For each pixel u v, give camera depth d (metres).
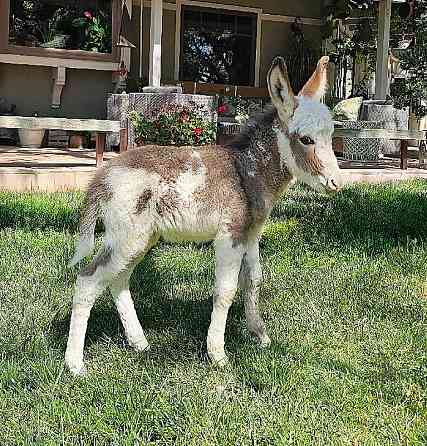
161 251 3.31
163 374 2.01
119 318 2.40
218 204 1.98
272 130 2.03
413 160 7.59
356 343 2.31
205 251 3.33
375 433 1.72
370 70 8.85
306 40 8.60
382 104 7.20
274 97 1.98
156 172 1.96
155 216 1.98
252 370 2.05
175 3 8.12
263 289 2.75
